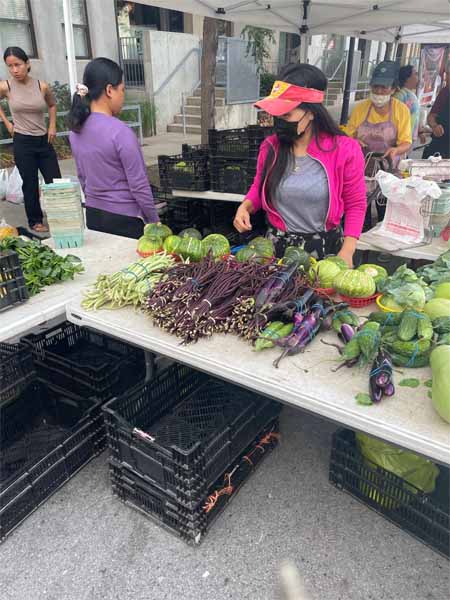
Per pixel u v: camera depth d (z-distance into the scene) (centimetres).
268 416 257
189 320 187
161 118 1298
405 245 303
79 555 217
